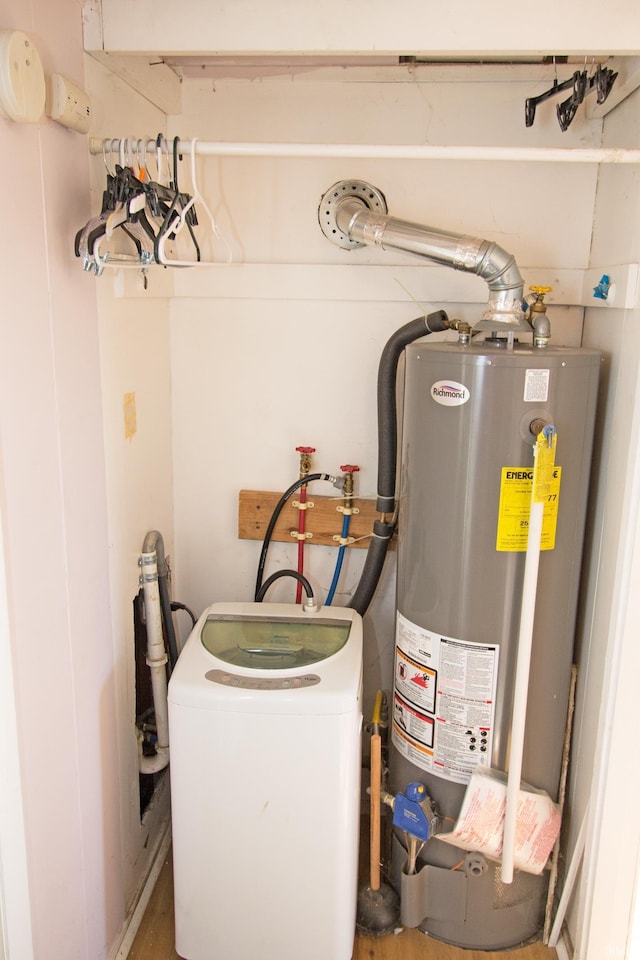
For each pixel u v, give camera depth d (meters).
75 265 1.34
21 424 1.17
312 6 1.32
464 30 1.31
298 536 2.06
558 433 1.51
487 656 1.61
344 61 1.80
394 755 1.85
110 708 1.61
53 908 1.35
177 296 1.97
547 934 1.79
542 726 1.68
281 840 1.58
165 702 1.79
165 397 1.99
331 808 1.56
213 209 1.92
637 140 1.52
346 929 1.65
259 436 2.06
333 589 2.06
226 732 1.53
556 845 1.74
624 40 1.29
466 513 1.55
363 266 1.89
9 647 1.16
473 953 1.76
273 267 1.92
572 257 1.87
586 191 1.83
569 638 1.67
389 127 1.85
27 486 1.20
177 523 2.14
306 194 1.89
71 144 1.30
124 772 1.72
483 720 1.65
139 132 1.68
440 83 1.81
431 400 1.56
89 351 1.43
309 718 1.51
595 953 1.64
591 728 1.68
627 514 1.47
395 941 1.78
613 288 1.58
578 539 1.61
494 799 1.64
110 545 1.58
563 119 1.65
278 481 2.08
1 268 1.09
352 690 1.53
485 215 1.87
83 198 1.36
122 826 1.72
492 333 1.67
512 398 1.47
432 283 1.88
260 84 1.85
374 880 1.83
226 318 1.99
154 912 1.84
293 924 1.63
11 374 1.13
